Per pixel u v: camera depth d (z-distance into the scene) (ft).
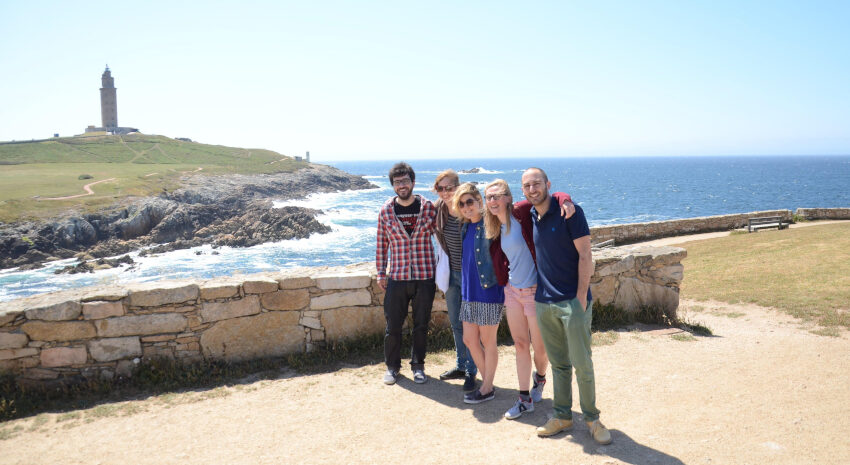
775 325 20.24
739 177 431.84
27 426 12.07
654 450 10.16
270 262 102.27
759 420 11.42
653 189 296.30
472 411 12.55
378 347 17.21
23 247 114.73
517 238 11.84
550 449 10.37
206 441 11.15
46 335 13.89
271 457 10.38
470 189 12.42
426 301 14.64
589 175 510.17
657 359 16.05
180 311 15.15
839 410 11.82
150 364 14.84
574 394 13.41
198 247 121.60
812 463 9.46
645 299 21.17
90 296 14.26
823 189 277.44
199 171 284.20
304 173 336.70
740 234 57.67
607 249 22.31
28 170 252.62
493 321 12.73
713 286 28.58
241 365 15.70
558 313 10.55
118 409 12.91
